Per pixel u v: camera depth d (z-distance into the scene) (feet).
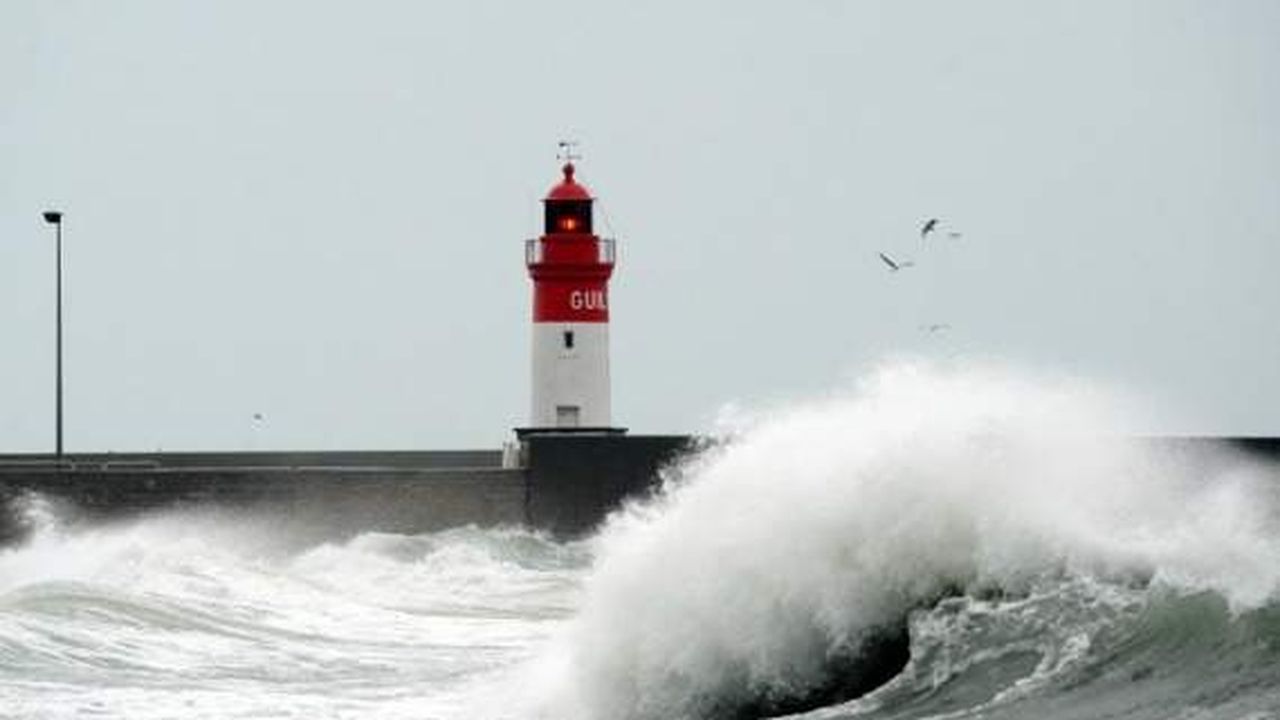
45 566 419.95
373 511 485.15
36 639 301.02
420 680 278.87
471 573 434.71
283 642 319.47
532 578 428.15
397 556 457.68
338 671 290.76
